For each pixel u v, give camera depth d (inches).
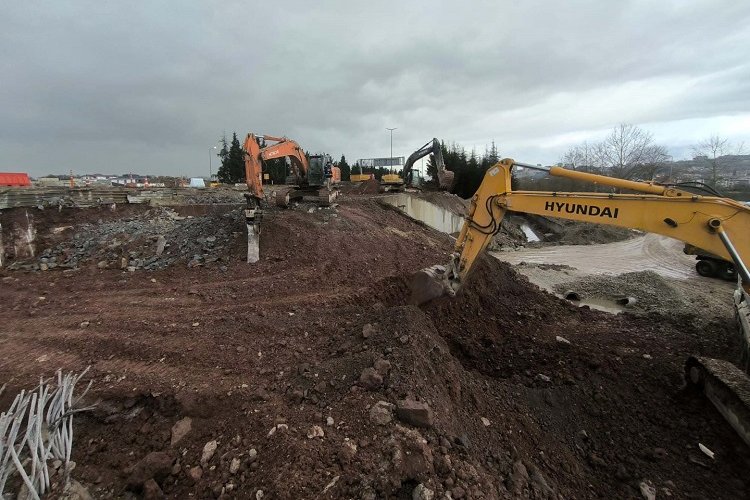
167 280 404.2
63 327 290.5
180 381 209.6
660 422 220.5
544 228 1341.0
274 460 148.2
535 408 221.1
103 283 396.8
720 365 233.8
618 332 347.9
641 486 176.6
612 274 632.4
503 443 185.2
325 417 169.3
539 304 420.2
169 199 881.5
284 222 535.5
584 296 490.0
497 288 423.8
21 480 148.8
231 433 173.8
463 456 154.6
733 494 175.3
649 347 312.3
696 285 565.0
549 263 743.1
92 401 199.0
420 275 297.6
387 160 1975.9
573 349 299.3
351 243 522.0
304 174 743.1
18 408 172.9
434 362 211.2
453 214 1162.6
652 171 1780.3
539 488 161.6
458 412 189.9
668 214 230.7
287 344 248.5
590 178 252.8
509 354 297.1
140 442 181.8
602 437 210.1
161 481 160.2
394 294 359.3
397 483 134.8
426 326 240.8
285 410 180.4
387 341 217.2
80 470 166.6
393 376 186.7
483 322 353.1
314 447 149.2
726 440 204.8
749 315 283.6
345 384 191.5
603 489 177.3
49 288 385.7
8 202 563.5
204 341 257.9
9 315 318.7
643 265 723.4
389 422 161.5
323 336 258.5
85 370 215.8
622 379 258.7
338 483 133.6
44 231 562.9
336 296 359.3
